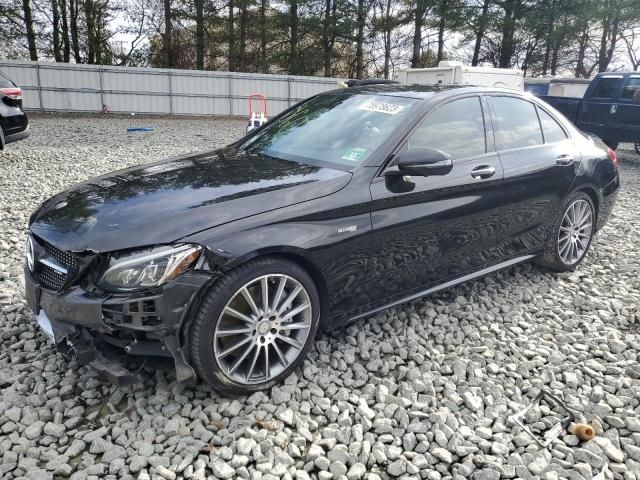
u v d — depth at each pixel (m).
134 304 2.56
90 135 15.32
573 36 34.50
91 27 31.25
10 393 2.92
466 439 2.77
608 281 4.85
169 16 31.33
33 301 2.93
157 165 3.70
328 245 3.03
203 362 2.70
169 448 2.57
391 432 2.79
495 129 4.13
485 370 3.39
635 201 8.29
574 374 3.34
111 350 2.83
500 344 3.68
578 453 2.65
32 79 21.67
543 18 31.09
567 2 30.83
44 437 2.63
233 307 2.79
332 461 2.57
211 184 3.12
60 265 2.79
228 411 2.81
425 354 3.50
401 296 3.62
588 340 3.79
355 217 3.17
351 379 3.18
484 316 4.06
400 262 3.48
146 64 33.31
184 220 2.71
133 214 2.78
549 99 13.74
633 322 4.11
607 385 3.26
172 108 23.95
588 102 12.69
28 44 30.00
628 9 31.72
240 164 3.54
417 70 18.42
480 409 3.00
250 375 2.91
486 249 4.09
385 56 36.72
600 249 5.70
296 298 3.03
